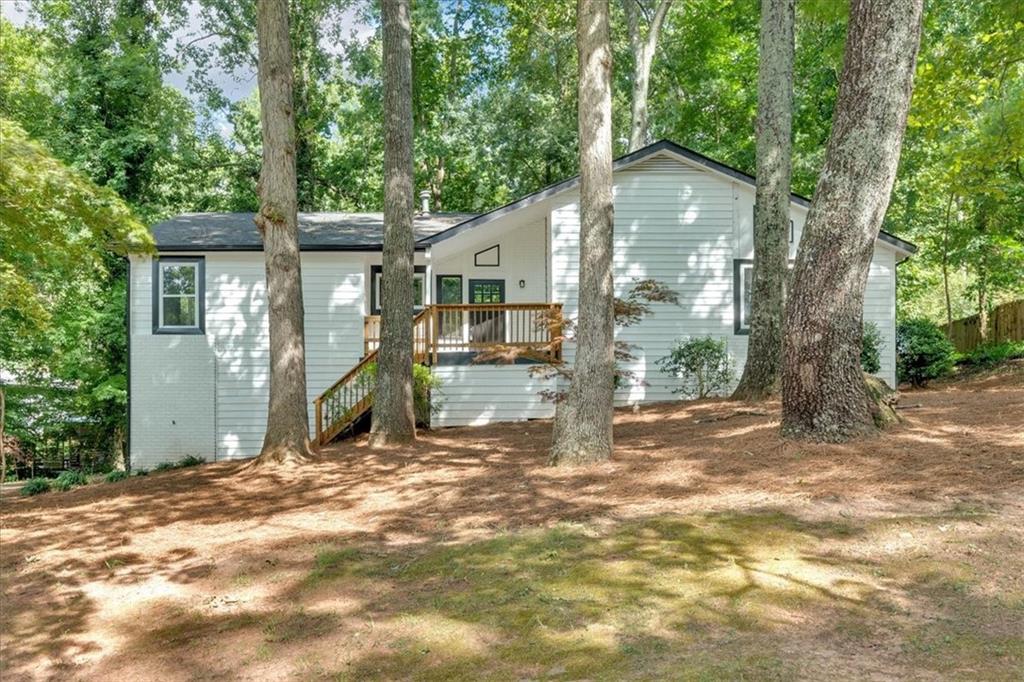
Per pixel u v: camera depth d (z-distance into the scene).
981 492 6.09
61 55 23.86
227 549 7.43
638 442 10.02
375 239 17.39
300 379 11.76
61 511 10.27
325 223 19.30
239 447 17.00
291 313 11.70
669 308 16.58
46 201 10.59
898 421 8.38
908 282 28.33
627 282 16.55
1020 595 4.43
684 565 5.41
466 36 29.23
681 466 8.16
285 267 11.63
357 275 17.22
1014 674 3.63
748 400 12.73
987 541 5.14
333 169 29.98
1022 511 5.59
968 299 27.12
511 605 5.19
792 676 3.79
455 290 19.16
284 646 5.21
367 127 29.41
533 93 29.55
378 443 12.67
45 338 22.25
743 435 9.04
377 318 17.31
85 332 22.97
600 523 6.69
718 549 5.60
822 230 7.86
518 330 17.00
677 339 16.56
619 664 4.20
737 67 27.22
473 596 5.46
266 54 11.54
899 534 5.44
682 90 28.80
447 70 29.69
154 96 24.16
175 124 25.28
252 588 6.34
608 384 9.17
